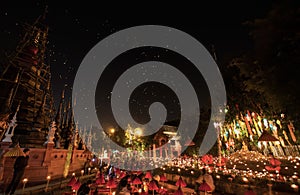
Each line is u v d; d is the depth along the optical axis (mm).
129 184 10508
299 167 10344
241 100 15711
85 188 8688
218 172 12492
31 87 20781
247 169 12102
